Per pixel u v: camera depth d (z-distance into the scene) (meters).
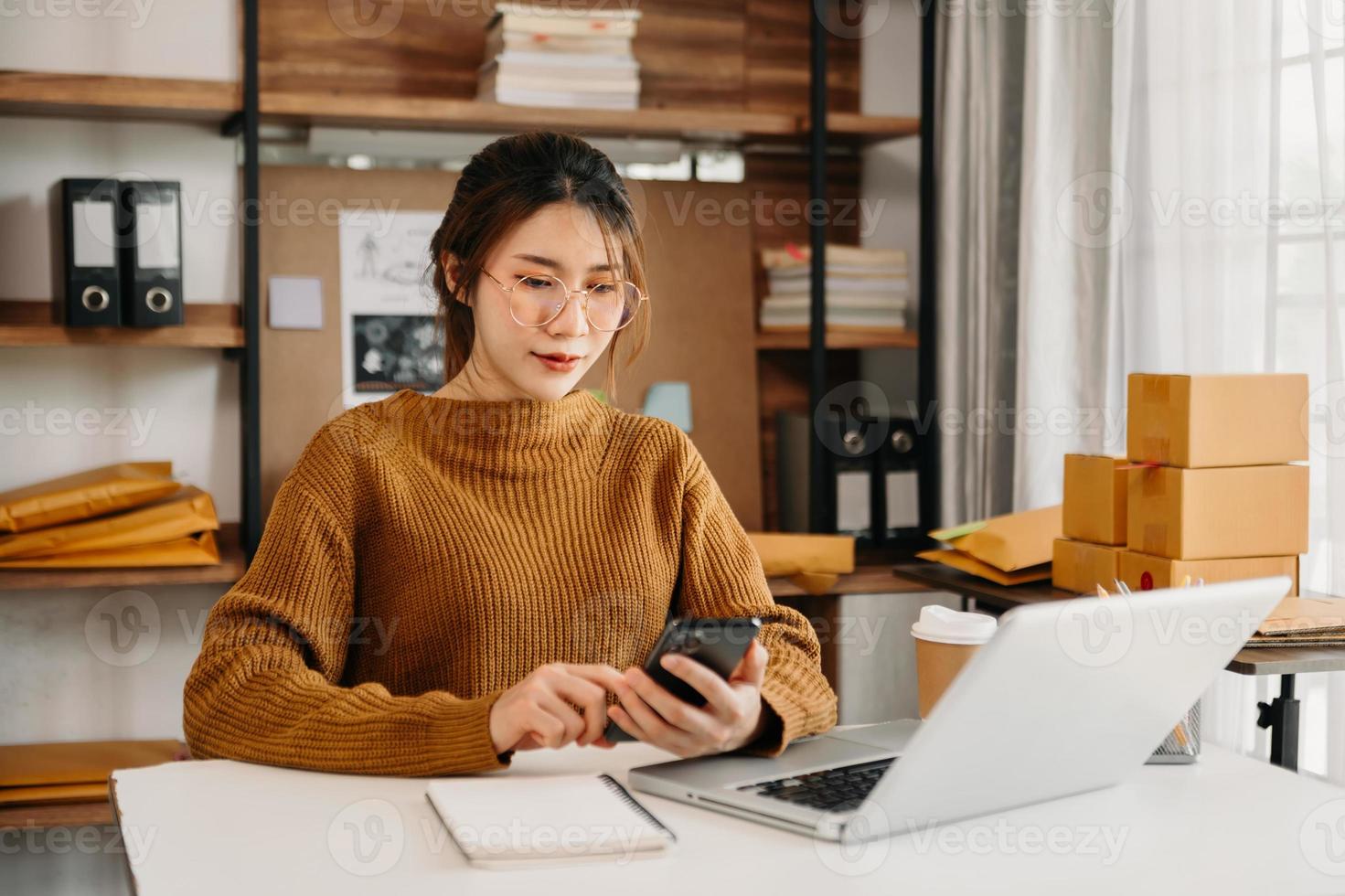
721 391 2.99
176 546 2.45
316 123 2.70
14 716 2.65
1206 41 2.17
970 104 2.80
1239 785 1.13
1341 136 1.93
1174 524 1.82
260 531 2.52
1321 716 2.01
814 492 2.83
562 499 1.42
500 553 1.37
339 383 2.77
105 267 2.38
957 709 0.90
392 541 1.37
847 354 3.20
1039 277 2.50
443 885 0.87
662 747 1.08
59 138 2.62
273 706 1.19
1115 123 2.37
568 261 1.36
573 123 2.67
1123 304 2.39
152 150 2.68
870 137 2.95
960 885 0.87
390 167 2.81
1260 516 1.84
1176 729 1.19
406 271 2.81
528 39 2.64
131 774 1.14
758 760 1.13
